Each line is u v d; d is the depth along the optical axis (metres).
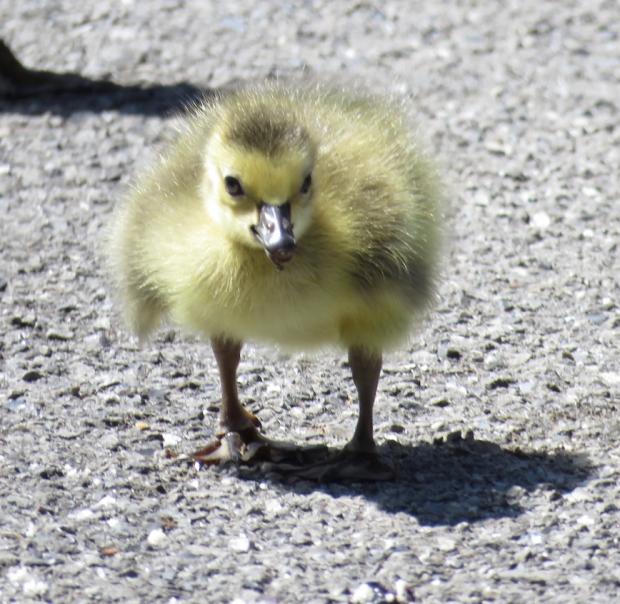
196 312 10.67
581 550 9.77
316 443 11.48
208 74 20.00
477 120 18.72
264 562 9.63
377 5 22.67
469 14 22.36
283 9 22.44
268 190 9.86
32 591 9.21
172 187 10.93
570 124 18.66
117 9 22.19
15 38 21.08
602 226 15.90
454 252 15.24
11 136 17.89
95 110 18.67
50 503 10.38
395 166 11.04
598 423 11.80
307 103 11.51
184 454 11.26
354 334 10.61
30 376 12.52
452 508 10.36
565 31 21.73
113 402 12.15
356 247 10.20
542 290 14.43
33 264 14.79
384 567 9.55
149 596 9.19
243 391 12.41
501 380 12.59
